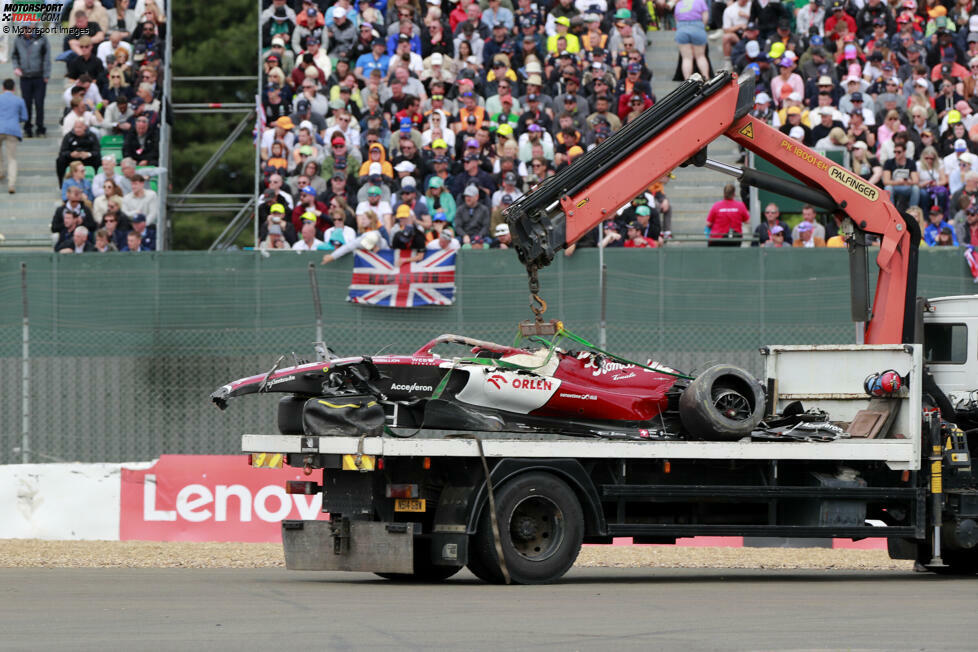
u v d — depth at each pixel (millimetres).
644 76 83188
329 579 40719
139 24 83750
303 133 78188
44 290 62719
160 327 62812
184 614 29688
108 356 62406
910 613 30422
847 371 43219
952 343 44469
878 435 41875
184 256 62969
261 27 85750
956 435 41969
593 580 40156
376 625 27531
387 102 81062
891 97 81750
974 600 34000
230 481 55781
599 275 63719
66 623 28016
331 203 75562
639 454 38500
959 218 77375
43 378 61938
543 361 41250
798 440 40812
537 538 38000
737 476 40375
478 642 24969
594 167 40750
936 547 41531
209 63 149250
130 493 55812
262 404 62406
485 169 77562
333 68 83250
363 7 83438
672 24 91062
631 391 42125
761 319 63969
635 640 25281
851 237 44750
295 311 63156
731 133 42812
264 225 76375
